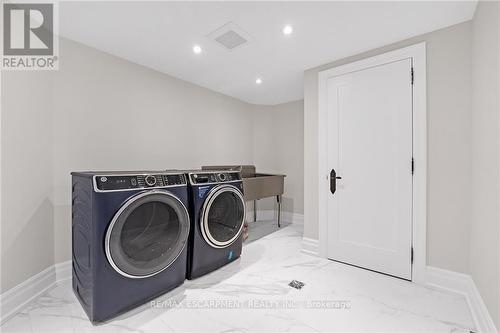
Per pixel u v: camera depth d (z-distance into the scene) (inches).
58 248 75.5
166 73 109.8
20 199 62.1
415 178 75.5
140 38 79.1
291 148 159.8
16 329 53.8
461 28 67.9
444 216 70.7
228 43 82.0
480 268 57.1
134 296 61.1
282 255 99.9
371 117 84.7
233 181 89.9
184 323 56.4
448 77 70.1
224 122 142.9
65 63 78.0
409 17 66.1
